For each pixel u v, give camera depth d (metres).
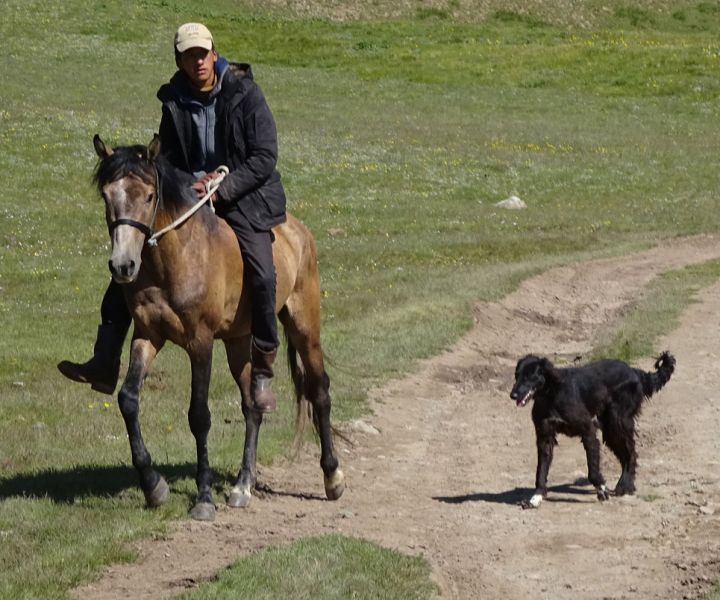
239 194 10.35
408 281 26.23
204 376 10.12
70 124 42.16
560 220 36.03
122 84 52.91
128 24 65.12
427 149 44.88
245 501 10.88
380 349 19.31
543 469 11.51
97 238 30.25
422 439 14.50
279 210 10.73
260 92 10.57
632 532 10.41
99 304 23.28
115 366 10.50
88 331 20.52
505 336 21.80
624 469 11.87
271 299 10.52
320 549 9.19
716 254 31.39
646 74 60.41
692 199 39.47
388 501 11.59
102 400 15.41
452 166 42.38
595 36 69.69
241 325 10.76
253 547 9.53
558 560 9.61
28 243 29.14
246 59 62.25
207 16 69.12
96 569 8.92
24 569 8.76
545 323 23.28
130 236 9.23
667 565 9.38
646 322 21.73
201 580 8.69
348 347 19.23
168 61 58.94
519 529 10.55
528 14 74.44
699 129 51.34
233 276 10.38
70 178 36.03
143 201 9.33
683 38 69.00
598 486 11.53
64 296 23.94
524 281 26.64
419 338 20.22
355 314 22.27
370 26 70.56
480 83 59.22
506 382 18.12
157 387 16.28
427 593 8.50
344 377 17.27
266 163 10.42
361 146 44.47
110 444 13.12
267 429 14.21
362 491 11.98
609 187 40.91
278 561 8.88
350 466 13.05
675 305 23.47
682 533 10.29
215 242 10.11
